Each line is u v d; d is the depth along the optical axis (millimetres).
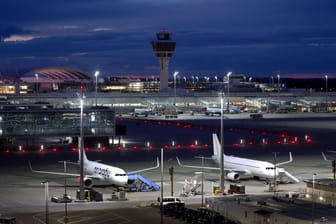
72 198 122500
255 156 195375
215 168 154125
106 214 107125
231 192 126938
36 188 134750
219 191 126438
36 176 153125
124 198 120625
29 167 169625
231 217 101875
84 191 122500
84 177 133750
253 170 142625
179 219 102875
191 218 100062
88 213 108125
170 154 199375
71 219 103438
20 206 114750
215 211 105875
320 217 91938
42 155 195750
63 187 136000
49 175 155000
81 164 120438
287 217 91875
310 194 117062
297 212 95750
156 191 130625
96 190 131625
